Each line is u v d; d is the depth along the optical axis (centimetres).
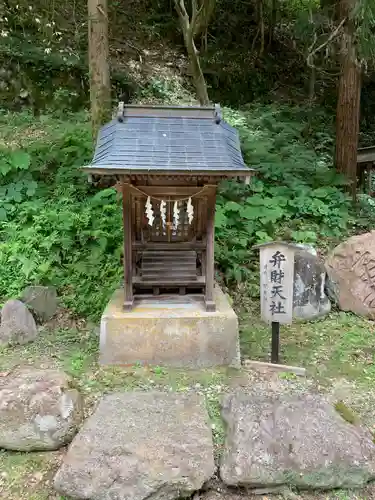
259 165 648
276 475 235
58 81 916
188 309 356
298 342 383
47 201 538
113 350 342
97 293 421
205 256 358
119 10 1191
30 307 398
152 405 281
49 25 906
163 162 296
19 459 257
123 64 1041
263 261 331
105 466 232
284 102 1182
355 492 237
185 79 1102
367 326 414
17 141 707
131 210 335
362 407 295
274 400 284
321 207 569
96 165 288
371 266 432
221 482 240
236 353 345
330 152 877
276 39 1345
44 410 265
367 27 480
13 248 459
